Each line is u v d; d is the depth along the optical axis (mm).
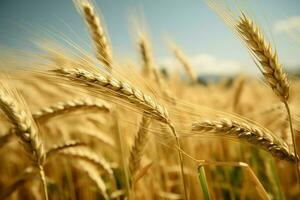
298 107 272
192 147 457
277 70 243
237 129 241
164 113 253
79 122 531
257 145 245
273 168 388
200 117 254
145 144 309
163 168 459
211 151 544
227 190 502
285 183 510
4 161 644
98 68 259
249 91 901
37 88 513
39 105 496
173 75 645
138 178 311
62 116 351
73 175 549
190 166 452
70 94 462
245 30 246
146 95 255
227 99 722
